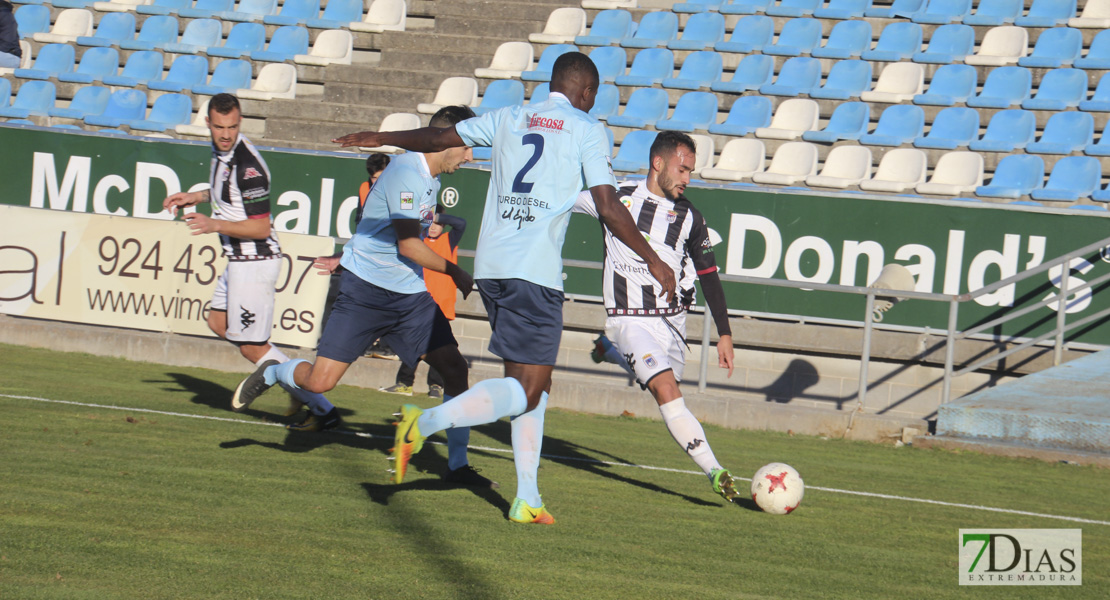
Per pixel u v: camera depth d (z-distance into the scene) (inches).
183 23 1416.1
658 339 422.6
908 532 390.6
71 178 940.6
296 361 445.4
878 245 797.2
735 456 563.8
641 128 1108.5
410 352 434.3
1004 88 1086.4
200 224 468.4
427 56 1277.1
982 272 773.3
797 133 1048.8
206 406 573.3
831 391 820.6
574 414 706.8
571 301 868.0
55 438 439.2
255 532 312.5
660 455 548.4
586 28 1307.8
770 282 719.1
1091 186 930.1
